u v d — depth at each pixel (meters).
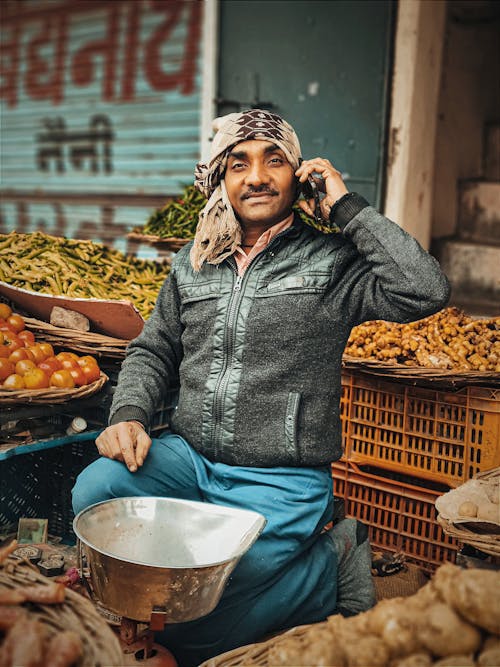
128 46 6.27
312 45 4.79
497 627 1.53
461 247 5.00
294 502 2.29
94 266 3.51
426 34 4.47
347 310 2.40
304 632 1.89
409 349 2.92
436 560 2.88
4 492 3.03
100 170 6.57
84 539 1.91
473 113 5.43
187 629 2.22
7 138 7.10
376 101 4.60
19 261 3.30
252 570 2.17
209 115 5.27
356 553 2.49
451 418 2.78
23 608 1.73
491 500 2.37
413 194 4.63
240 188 2.37
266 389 2.33
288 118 4.96
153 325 2.65
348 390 3.04
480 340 2.91
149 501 2.17
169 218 3.96
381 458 2.98
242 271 2.43
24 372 2.65
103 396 2.87
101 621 1.70
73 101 6.64
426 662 1.53
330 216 2.36
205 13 5.16
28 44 6.84
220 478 2.38
